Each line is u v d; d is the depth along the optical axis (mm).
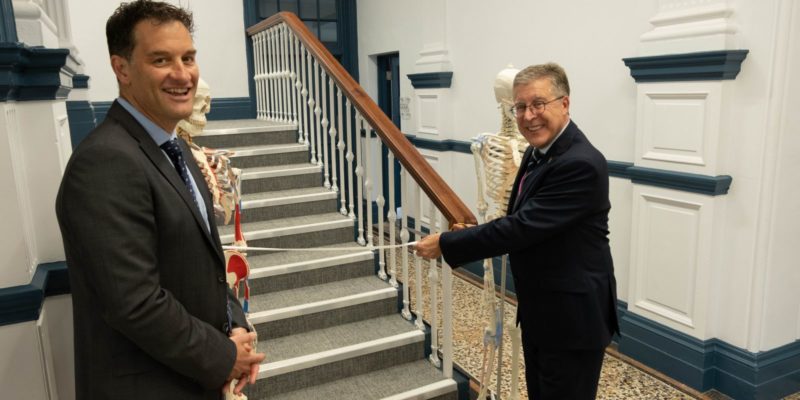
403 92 6105
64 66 1736
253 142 4246
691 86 3047
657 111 3264
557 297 1943
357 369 2809
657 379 3307
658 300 3389
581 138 1934
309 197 3744
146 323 1130
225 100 5891
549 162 1924
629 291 3584
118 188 1128
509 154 2496
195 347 1209
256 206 3566
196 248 1283
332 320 3057
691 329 3203
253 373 1386
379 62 6773
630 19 3484
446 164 5422
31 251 1675
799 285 3080
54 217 1761
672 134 3186
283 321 2920
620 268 3748
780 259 2977
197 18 5680
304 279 3254
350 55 6891
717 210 3035
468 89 5074
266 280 3145
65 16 2887
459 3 5055
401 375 2805
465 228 2107
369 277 3424
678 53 3062
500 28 4602
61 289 1744
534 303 2016
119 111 1259
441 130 5379
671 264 3275
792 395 3133
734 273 3047
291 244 3447
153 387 1232
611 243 3807
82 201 1109
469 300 4539
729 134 2979
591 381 2006
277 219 3654
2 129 1528
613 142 3730
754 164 2891
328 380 2746
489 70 4781
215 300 1346
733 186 2998
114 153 1145
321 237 3541
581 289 1906
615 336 3789
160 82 1224
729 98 2951
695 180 3037
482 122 4941
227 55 5855
